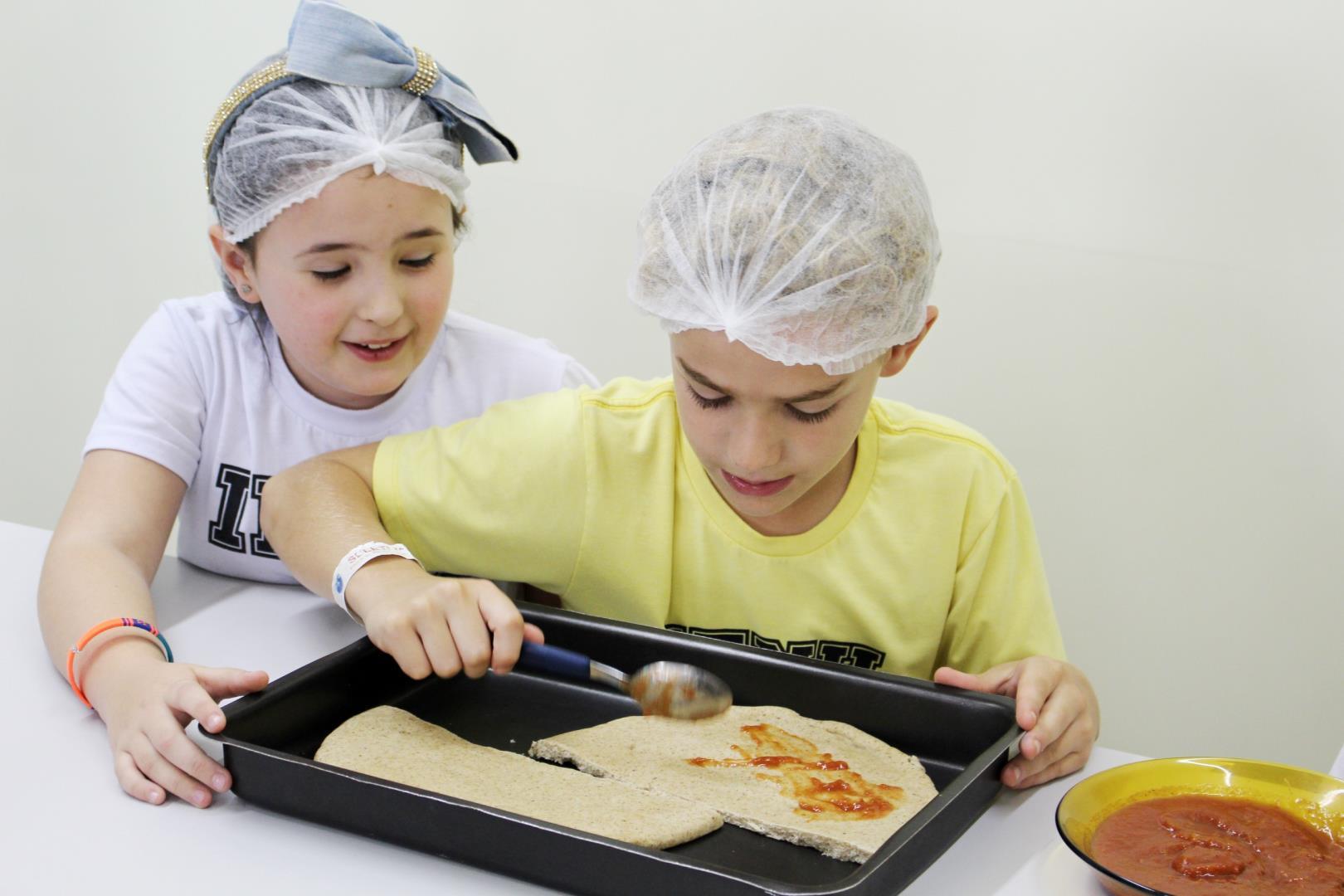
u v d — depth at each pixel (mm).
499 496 1089
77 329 2320
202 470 1304
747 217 870
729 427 915
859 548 1087
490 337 1435
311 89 1118
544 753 903
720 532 1102
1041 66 1608
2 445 2439
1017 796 848
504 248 1982
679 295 891
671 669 925
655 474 1112
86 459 1215
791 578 1095
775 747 898
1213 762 789
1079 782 792
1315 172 1521
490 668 936
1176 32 1539
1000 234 1690
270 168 1103
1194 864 698
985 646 1087
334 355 1175
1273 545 1653
